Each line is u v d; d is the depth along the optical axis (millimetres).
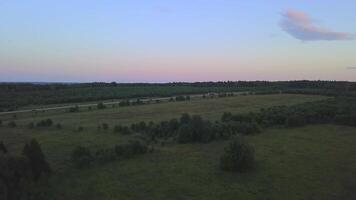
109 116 79875
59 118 77500
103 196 32438
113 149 45219
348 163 42562
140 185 35094
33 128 63625
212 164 41625
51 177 36562
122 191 33562
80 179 36469
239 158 38906
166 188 34438
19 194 30688
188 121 56969
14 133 58938
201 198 32344
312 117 67250
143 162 42219
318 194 33438
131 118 76562
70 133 58500
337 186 35406
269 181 36469
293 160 43406
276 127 63281
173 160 43094
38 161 35812
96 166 40531
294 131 60281
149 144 51062
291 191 34062
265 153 46312
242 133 56969
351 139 54938
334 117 67625
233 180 36656
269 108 80125
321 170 39906
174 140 53156
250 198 32438
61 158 43438
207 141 51969
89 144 50250
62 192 33062
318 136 56656
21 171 32750
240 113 74500
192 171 39094
